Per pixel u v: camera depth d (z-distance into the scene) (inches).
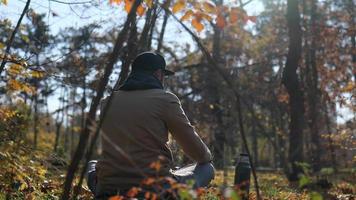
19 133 215.5
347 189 467.2
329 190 463.5
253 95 1128.8
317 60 1094.4
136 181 176.4
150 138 178.7
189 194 130.0
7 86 263.0
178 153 227.9
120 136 179.8
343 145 552.4
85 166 129.1
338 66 1059.9
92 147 128.3
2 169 194.1
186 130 181.8
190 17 149.9
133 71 188.7
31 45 263.7
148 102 180.5
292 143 799.1
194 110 871.1
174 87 1034.1
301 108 820.6
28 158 200.7
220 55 811.4
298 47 834.8
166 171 178.4
